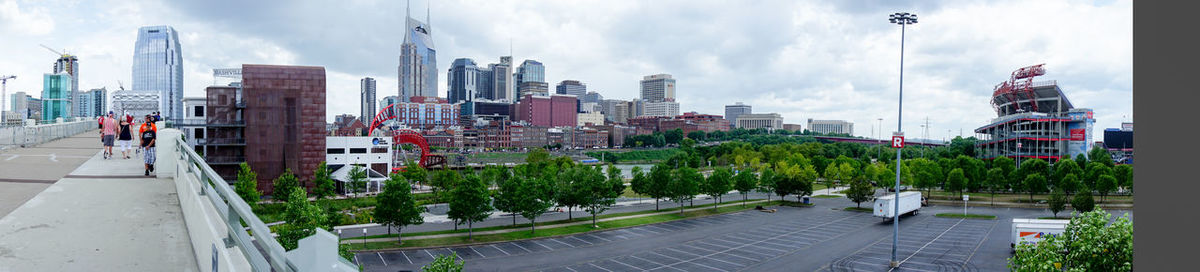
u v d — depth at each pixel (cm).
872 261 5297
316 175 9050
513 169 13050
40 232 1279
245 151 9200
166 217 1471
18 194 1716
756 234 6812
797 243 6212
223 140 9244
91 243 1209
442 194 10269
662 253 5662
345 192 10444
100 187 1883
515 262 5212
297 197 3969
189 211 1309
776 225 7556
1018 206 9288
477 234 6469
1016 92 15325
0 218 1401
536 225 7256
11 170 2245
